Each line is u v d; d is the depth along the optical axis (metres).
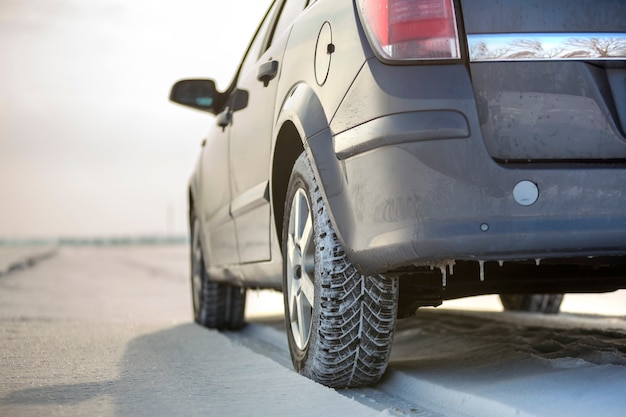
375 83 2.79
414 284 3.35
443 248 2.66
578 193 2.64
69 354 4.07
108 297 10.67
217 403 2.81
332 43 3.15
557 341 3.96
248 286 4.92
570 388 2.77
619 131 2.73
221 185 5.02
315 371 3.22
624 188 2.65
